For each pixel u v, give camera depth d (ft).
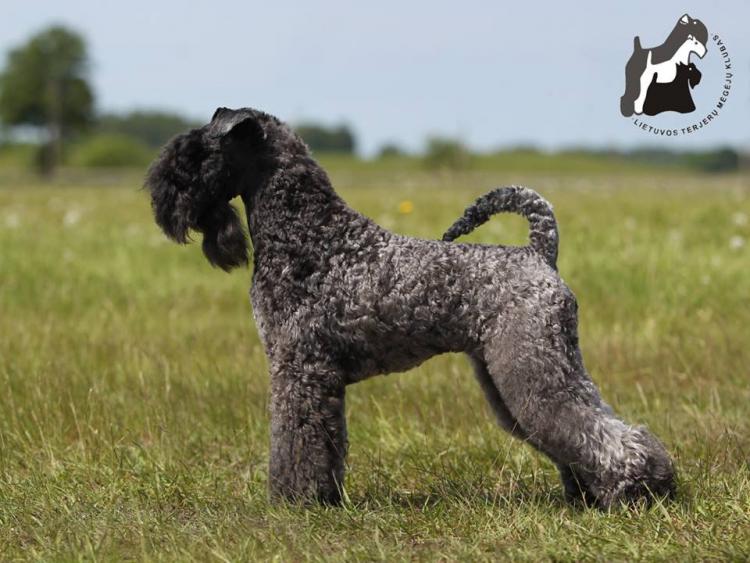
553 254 24.79
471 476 28.71
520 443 30.48
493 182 187.73
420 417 34.37
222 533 24.26
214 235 27.43
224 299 55.42
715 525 23.57
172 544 23.41
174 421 33.71
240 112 25.99
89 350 42.34
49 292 55.21
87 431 33.01
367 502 26.48
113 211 98.78
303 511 25.00
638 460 24.14
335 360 25.46
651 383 38.40
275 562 22.02
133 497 27.71
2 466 30.07
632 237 60.49
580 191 128.06
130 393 36.55
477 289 24.14
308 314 25.25
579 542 22.74
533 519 24.49
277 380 25.53
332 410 25.53
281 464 25.50
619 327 45.21
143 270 61.00
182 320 49.96
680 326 44.96
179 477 29.32
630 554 21.95
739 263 53.01
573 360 24.06
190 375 38.70
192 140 26.73
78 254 66.49
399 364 25.66
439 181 188.96
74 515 25.81
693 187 151.23
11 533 24.98
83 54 388.37
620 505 24.11
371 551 22.63
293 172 26.05
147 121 593.01
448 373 39.73
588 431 23.75
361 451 31.58
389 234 25.44
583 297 50.62
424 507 25.88
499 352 23.95
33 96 379.55
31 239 72.23
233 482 29.66
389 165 357.20
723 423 32.58
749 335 43.04
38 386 35.47
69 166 439.22
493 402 26.09
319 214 25.75
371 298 24.72
